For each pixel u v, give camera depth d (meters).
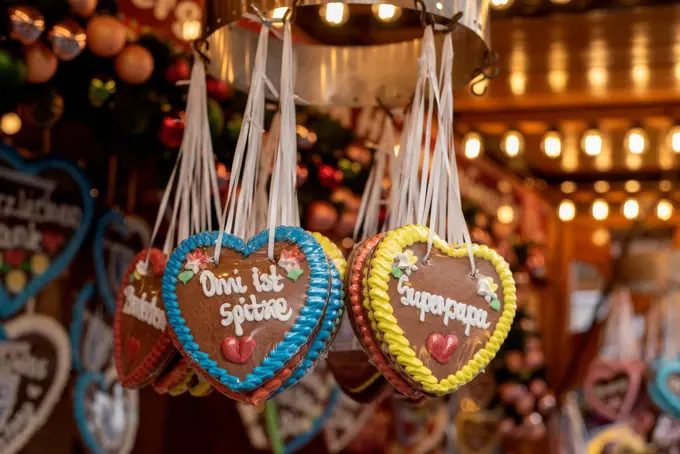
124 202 1.89
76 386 1.73
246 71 1.26
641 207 4.45
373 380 1.22
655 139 3.53
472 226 2.66
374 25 1.44
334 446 2.66
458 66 1.25
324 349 0.96
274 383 0.91
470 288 0.98
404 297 0.93
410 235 0.96
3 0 1.21
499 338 0.98
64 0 1.27
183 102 1.45
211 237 0.95
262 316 0.91
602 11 2.10
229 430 2.24
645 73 2.63
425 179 1.00
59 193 1.69
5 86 1.24
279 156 0.98
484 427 3.36
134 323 1.08
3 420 1.57
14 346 1.60
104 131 1.49
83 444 1.75
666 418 3.67
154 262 1.08
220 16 1.08
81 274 1.76
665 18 2.11
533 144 3.65
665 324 3.48
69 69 1.40
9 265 1.58
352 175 1.83
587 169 4.34
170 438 2.05
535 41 2.32
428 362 0.94
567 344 4.79
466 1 1.06
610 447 3.70
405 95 1.32
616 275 3.53
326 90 1.32
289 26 1.01
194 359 0.92
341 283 0.96
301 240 0.94
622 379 3.45
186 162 1.15
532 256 3.33
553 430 3.65
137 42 1.42
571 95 2.91
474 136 2.95
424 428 3.09
